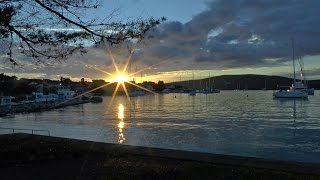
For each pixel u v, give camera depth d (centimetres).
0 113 8906
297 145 3647
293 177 1045
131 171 1195
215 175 1075
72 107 11919
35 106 10669
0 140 1861
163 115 8088
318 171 1145
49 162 1388
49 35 1142
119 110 10225
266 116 7394
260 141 3947
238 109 9544
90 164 1331
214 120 6719
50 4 1110
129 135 4678
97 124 6375
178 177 1082
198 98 17788
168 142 3944
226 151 3316
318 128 5272
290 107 9894
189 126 5703
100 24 1161
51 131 5497
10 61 1198
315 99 13688
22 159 1391
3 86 2575
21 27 1120
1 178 1160
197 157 1391
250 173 1088
